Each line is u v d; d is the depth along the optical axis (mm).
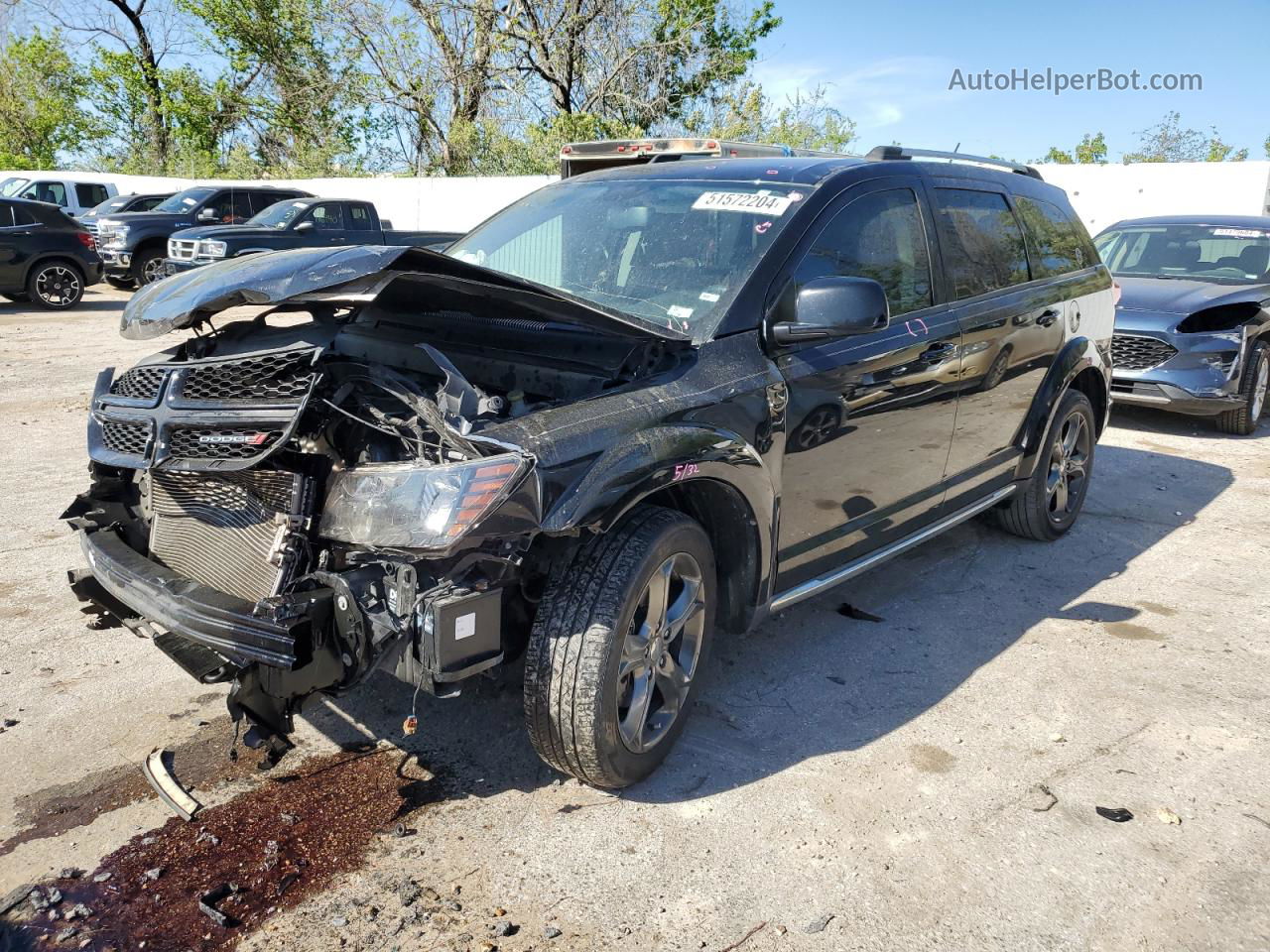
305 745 3268
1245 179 15805
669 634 3068
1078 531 5844
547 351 3146
